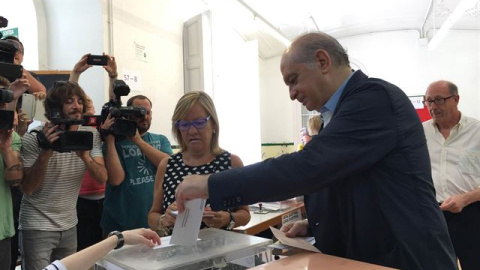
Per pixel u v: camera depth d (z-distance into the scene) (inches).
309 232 44.4
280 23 209.9
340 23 218.4
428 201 34.8
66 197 75.8
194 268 32.6
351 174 33.7
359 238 36.8
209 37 161.6
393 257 35.0
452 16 159.5
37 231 71.9
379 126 33.9
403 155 34.6
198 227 35.7
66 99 70.5
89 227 88.0
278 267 29.8
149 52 133.3
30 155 72.6
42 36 118.8
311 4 185.6
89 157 74.1
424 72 231.8
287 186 32.1
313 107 40.1
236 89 188.7
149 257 33.9
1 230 65.1
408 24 223.6
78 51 115.4
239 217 56.7
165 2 142.6
